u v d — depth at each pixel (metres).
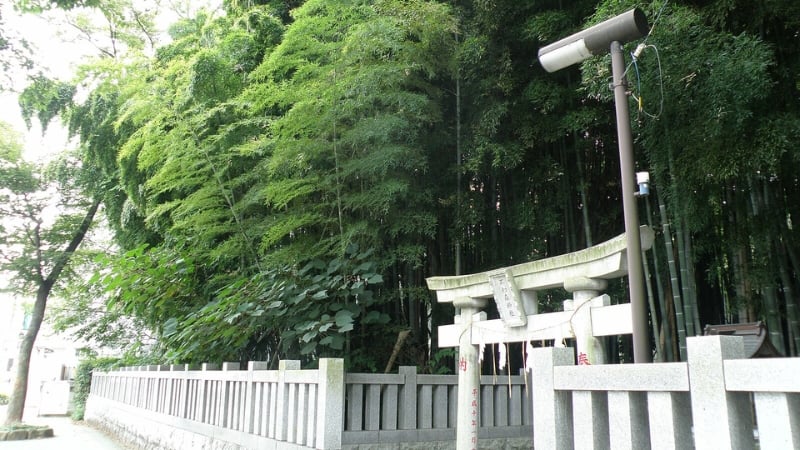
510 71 6.55
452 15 6.76
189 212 7.78
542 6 6.52
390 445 5.53
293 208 6.98
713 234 6.06
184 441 7.93
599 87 4.98
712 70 4.30
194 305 8.21
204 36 9.67
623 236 3.49
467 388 4.71
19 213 15.98
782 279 5.46
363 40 6.11
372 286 6.97
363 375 5.54
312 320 6.16
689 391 2.31
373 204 6.34
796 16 4.70
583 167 6.97
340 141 6.39
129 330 13.80
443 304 7.20
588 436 2.71
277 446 5.62
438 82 7.33
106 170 11.10
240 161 7.68
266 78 7.88
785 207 5.64
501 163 6.38
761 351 3.94
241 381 6.69
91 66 8.11
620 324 3.51
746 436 2.19
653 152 5.18
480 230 7.21
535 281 4.15
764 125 4.42
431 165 7.13
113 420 13.02
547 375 2.96
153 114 7.44
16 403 15.88
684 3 5.04
